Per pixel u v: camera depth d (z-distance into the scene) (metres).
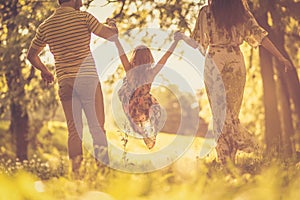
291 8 11.61
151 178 2.43
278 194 2.06
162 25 11.60
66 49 6.29
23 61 12.41
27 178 2.25
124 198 2.08
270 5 11.35
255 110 16.16
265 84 13.02
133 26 11.77
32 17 11.84
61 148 15.92
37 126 15.87
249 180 2.40
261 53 13.05
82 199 2.14
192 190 2.08
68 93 6.23
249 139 6.79
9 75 13.18
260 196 2.04
